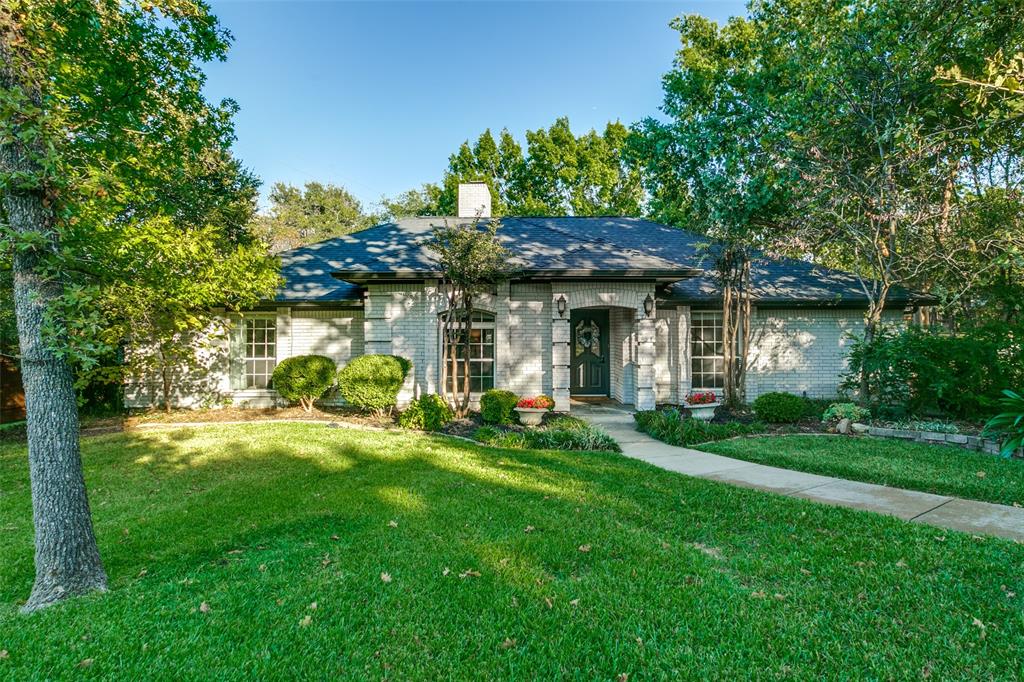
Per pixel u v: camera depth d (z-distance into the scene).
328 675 2.67
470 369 12.41
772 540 4.31
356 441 8.60
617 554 4.08
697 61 17.67
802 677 2.61
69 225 4.24
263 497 5.70
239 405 12.92
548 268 11.23
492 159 34.59
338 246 15.12
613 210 34.22
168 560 4.18
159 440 8.80
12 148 3.62
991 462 6.86
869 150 9.79
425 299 11.93
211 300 10.20
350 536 4.50
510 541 4.32
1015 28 8.20
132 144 7.41
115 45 7.44
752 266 14.09
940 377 8.88
